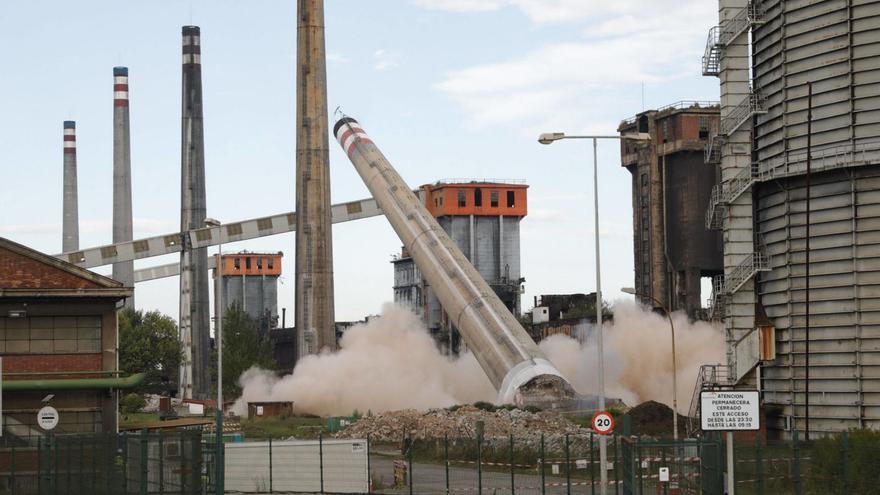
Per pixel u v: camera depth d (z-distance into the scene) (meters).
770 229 75.75
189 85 188.50
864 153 68.50
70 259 175.00
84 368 59.53
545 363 104.88
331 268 159.75
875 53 68.56
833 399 69.56
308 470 54.94
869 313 68.44
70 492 47.16
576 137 48.66
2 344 59.00
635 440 45.69
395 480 56.91
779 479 45.94
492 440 72.56
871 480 41.72
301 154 160.25
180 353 172.75
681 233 158.50
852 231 69.31
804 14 72.25
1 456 54.59
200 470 42.78
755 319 74.38
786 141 73.06
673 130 160.00
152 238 177.88
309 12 160.88
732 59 78.69
